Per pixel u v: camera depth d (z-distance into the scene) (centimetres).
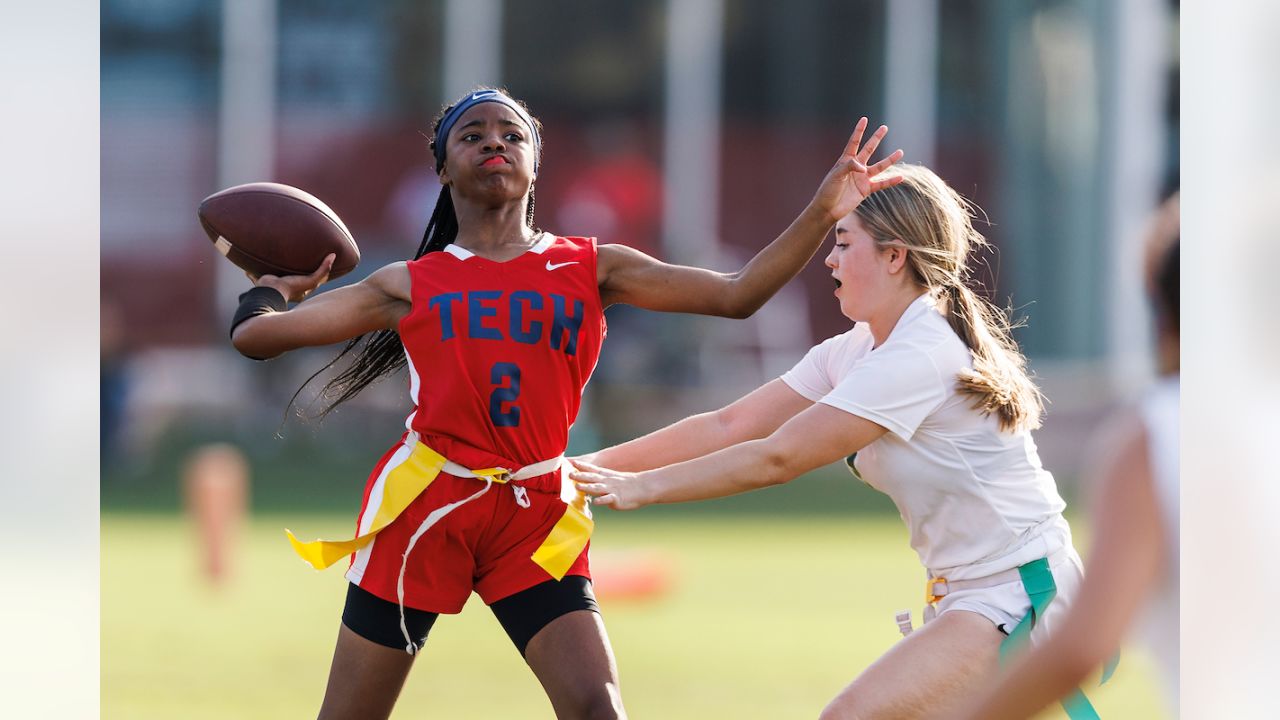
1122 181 7031
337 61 7394
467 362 1456
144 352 7038
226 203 1567
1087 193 7262
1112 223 7069
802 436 1444
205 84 7288
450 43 7444
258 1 7300
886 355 1467
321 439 6469
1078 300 7219
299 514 4716
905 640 1455
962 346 1488
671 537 4559
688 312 1527
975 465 1468
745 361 6881
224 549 3559
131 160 7206
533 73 7544
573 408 1514
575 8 7519
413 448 1478
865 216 1518
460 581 1469
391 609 1455
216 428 6600
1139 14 7044
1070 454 6234
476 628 3095
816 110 7612
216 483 3581
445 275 1486
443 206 1608
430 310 1468
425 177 7431
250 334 1474
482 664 2681
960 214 1544
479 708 2305
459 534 1447
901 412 1445
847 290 1536
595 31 7531
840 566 3966
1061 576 1474
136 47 7238
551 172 7538
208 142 7281
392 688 1483
